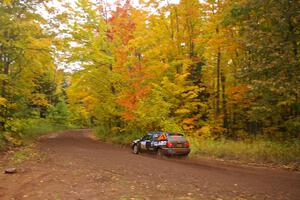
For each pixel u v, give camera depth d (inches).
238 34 805.2
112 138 1058.1
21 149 670.5
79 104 1379.2
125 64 876.0
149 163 513.7
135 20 932.0
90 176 381.4
